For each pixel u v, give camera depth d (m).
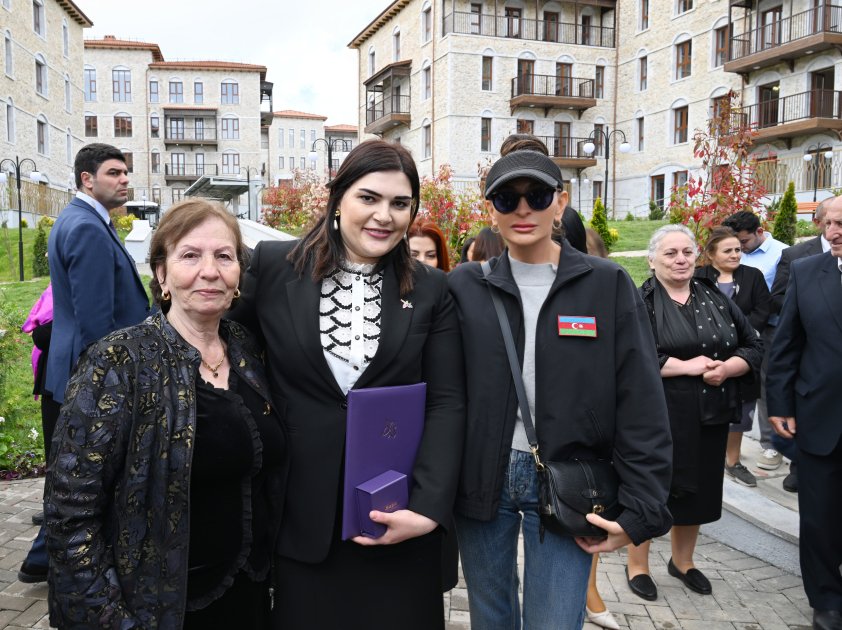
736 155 8.12
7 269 17.08
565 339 1.94
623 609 3.30
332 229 1.87
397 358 1.83
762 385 4.93
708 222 7.36
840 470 3.06
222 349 1.84
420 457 1.87
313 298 1.83
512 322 2.01
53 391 3.01
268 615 1.88
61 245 2.97
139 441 1.59
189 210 1.74
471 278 2.08
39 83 32.12
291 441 1.82
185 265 1.70
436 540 1.91
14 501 4.38
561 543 1.98
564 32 32.72
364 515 1.73
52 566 1.53
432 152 32.38
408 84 34.97
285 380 1.85
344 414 1.79
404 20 35.12
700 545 4.13
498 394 1.98
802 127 23.41
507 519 2.07
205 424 1.68
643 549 3.45
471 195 9.21
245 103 51.66
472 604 2.16
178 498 1.61
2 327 5.46
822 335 3.03
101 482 1.56
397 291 1.89
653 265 3.39
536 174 1.89
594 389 1.93
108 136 50.19
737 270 4.84
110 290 2.98
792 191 12.75
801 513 3.18
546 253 2.05
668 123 30.42
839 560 3.10
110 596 1.54
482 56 31.23
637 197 32.38
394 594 1.82
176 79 50.75
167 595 1.59
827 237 2.98
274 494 1.83
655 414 1.91
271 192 22.38
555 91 32.38
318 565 1.79
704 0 28.33
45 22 32.19
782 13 25.20
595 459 1.97
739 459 4.82
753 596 3.46
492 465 1.98
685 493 3.23
